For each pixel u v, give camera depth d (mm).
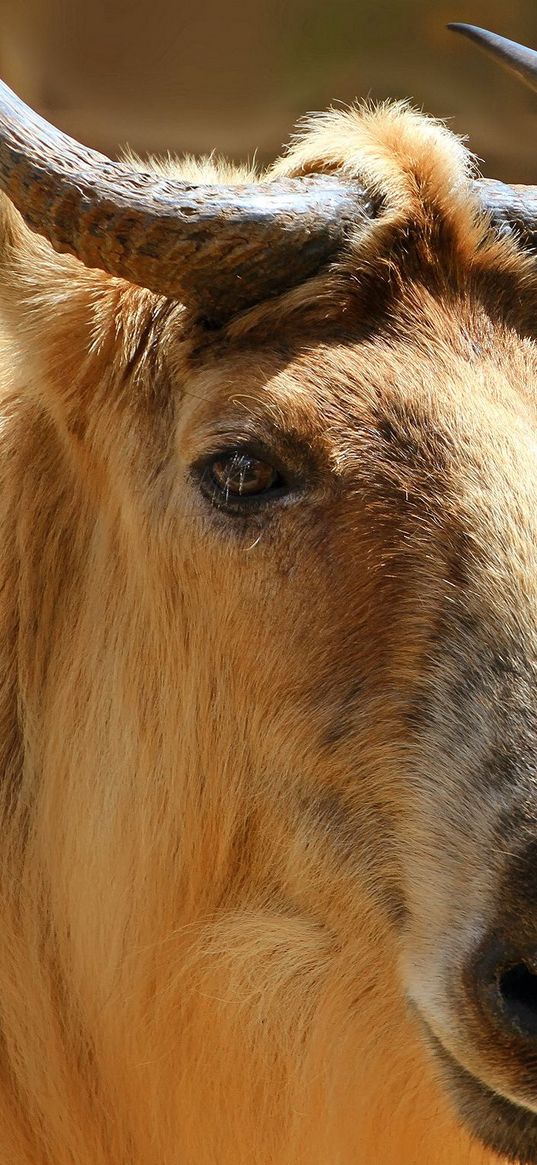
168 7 18969
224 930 5957
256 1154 6188
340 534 5227
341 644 5273
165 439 5812
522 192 6082
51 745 6449
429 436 5215
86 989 6340
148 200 5355
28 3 18422
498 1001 4699
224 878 5965
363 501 5191
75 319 6062
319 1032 5816
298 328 5504
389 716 5180
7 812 6648
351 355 5402
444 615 5055
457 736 4965
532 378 5539
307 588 5305
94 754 6273
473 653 4973
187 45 19250
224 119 19266
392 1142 6074
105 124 19000
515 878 4648
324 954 5711
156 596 5945
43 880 6543
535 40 19312
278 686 5484
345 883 5504
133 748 6145
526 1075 4664
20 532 6566
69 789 6355
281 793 5664
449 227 5633
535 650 4855
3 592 6676
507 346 5605
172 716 5988
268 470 5328
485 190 6047
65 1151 6555
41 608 6543
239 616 5527
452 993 4914
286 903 5809
